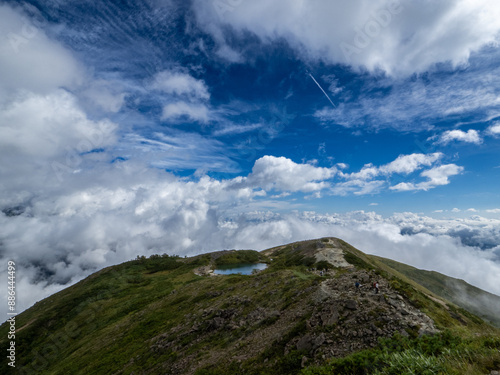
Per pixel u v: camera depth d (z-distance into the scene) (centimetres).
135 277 14750
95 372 3609
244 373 1848
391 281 2300
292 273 5100
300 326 2083
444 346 1089
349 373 1164
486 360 768
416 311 1802
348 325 1766
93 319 8550
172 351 3105
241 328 2900
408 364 923
